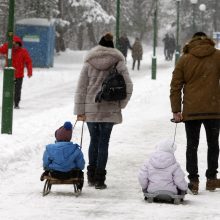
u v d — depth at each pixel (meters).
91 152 23.39
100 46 23.22
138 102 55.38
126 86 23.00
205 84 22.11
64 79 81.94
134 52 103.00
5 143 30.06
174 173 19.86
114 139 35.50
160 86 70.88
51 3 117.44
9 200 19.88
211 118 22.16
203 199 20.94
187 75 22.28
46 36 99.31
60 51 130.62
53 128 37.16
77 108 23.23
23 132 34.75
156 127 40.88
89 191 22.12
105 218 17.39
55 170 20.67
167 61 136.62
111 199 20.56
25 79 78.75
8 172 25.06
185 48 22.75
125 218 17.42
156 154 20.11
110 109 22.97
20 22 99.81
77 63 116.75
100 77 23.03
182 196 19.80
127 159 29.23
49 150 20.81
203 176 25.61
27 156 28.61
